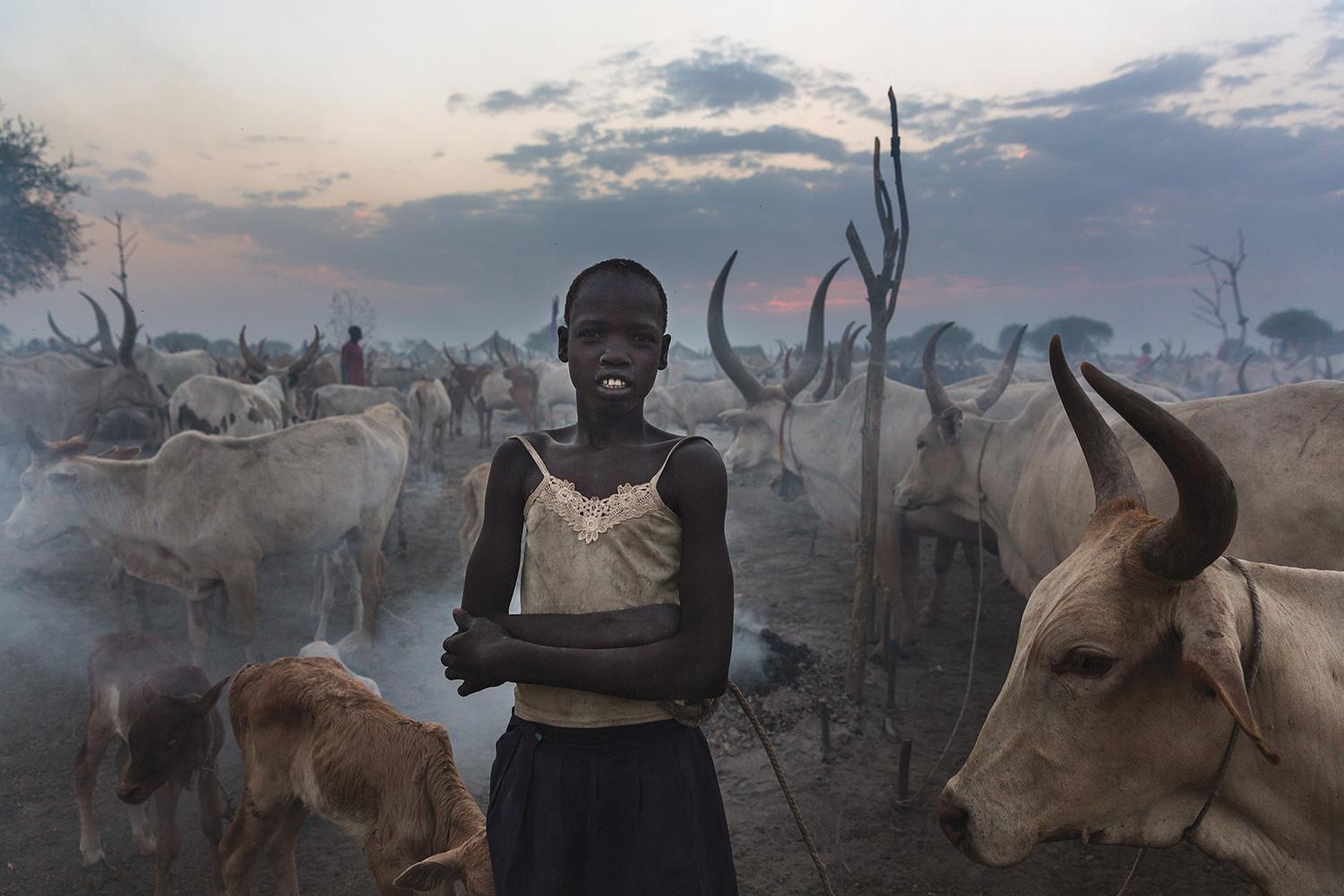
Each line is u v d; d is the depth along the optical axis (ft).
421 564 32.27
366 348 138.72
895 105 17.51
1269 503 10.63
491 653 4.56
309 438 20.66
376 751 11.42
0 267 86.22
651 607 4.74
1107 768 5.96
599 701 4.83
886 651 19.89
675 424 65.26
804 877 13.28
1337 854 5.95
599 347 5.01
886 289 18.03
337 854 14.38
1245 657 5.81
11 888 13.34
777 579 29.76
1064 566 6.32
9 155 83.66
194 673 13.61
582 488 4.98
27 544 18.70
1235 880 12.91
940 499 20.53
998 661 21.70
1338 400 10.66
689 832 4.84
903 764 14.88
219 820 13.00
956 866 13.47
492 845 5.08
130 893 13.24
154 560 19.43
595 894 4.72
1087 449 6.81
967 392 28.60
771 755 5.99
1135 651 5.71
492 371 76.23
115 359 69.00
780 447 26.73
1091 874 13.21
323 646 17.48
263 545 19.71
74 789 15.39
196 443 19.17
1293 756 5.88
